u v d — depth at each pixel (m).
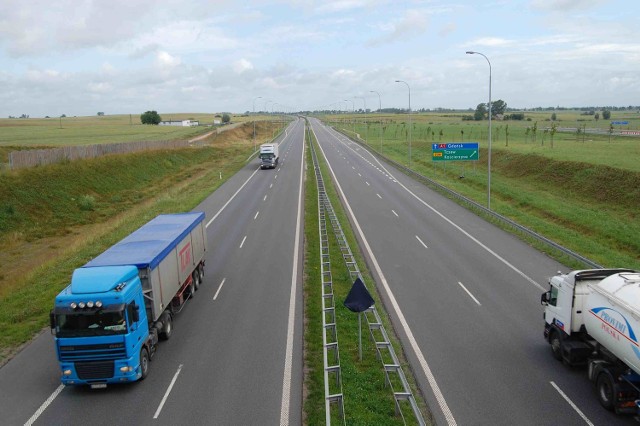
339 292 22.83
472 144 51.56
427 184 55.81
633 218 39.91
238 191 53.91
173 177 68.38
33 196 43.50
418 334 18.59
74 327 14.85
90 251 30.95
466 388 14.87
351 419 13.12
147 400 14.72
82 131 130.00
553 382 15.19
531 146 79.81
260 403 14.34
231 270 27.17
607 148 72.88
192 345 18.34
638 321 12.50
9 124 165.62
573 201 47.53
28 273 27.78
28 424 13.70
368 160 81.25
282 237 33.66
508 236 33.09
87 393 15.30
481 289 23.22
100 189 53.19
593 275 15.62
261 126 182.12
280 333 19.05
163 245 19.28
